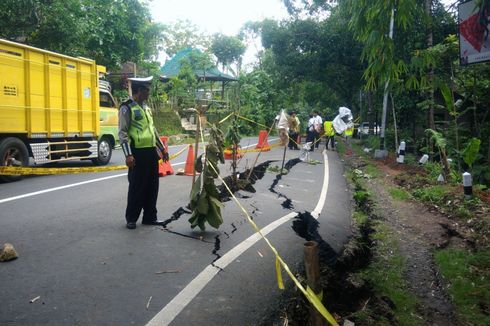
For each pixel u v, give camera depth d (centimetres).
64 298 369
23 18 1374
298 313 393
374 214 751
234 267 454
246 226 611
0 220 604
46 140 1037
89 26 1638
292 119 1938
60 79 1052
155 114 2669
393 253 562
